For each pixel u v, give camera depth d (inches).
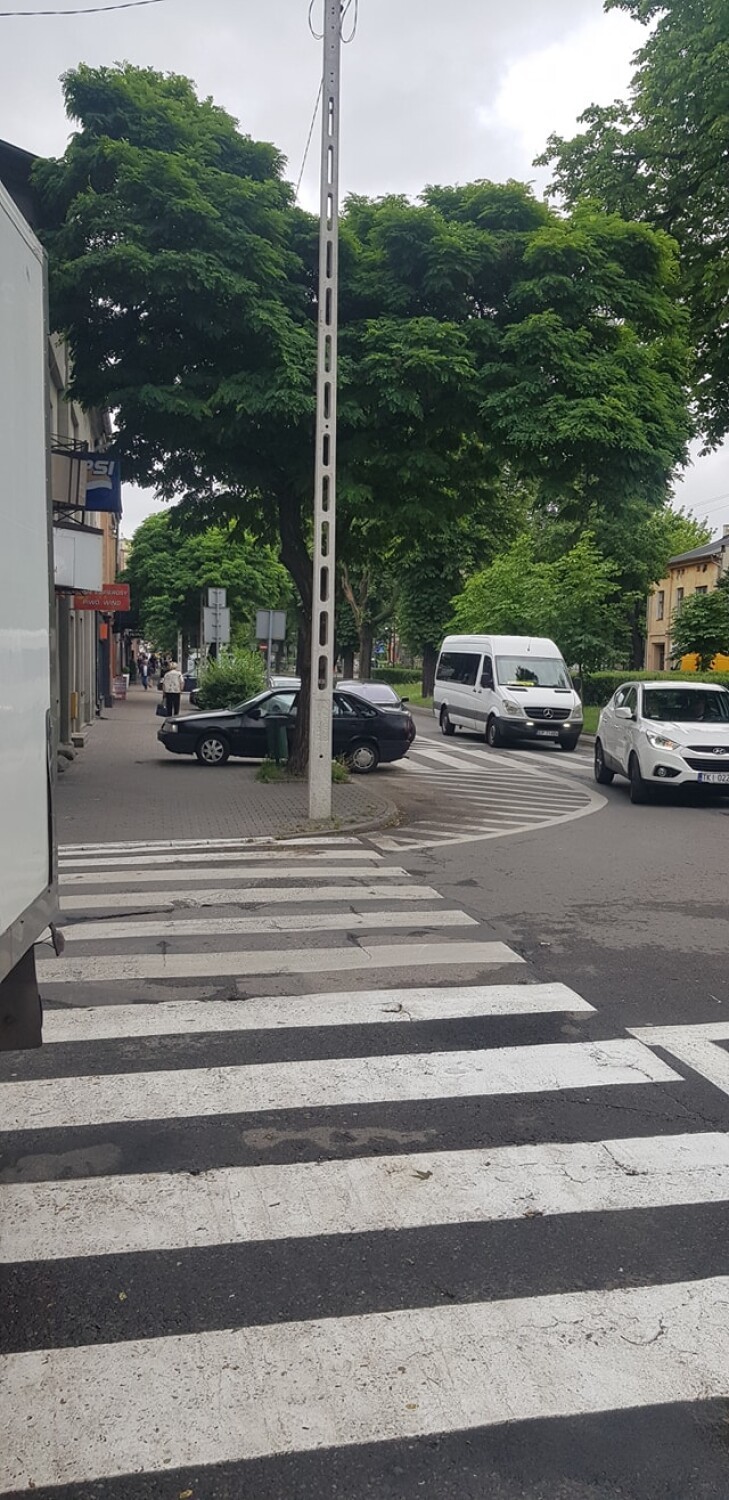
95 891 364.5
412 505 591.2
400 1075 205.0
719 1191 162.4
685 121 805.9
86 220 508.7
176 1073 204.8
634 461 514.9
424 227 543.8
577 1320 129.6
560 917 334.6
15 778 137.9
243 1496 101.6
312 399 511.5
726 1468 105.8
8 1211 153.9
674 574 2271.2
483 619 1476.4
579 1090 199.2
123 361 557.0
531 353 518.6
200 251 501.4
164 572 1910.7
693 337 822.5
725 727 633.0
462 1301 133.1
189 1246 145.3
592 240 545.0
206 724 773.9
